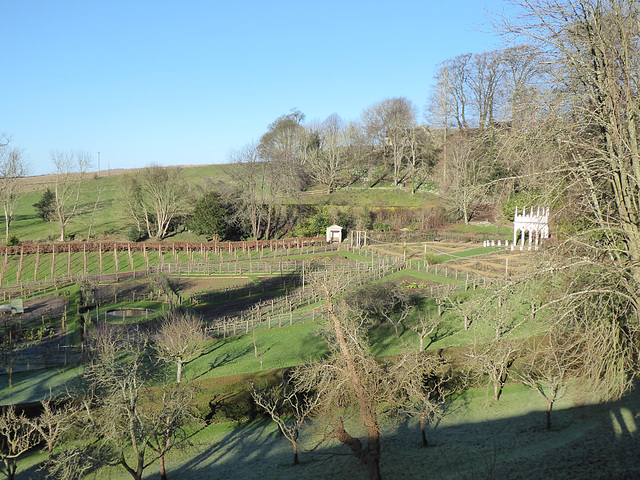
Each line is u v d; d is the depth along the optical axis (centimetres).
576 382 2725
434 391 3312
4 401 3553
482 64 7281
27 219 10544
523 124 1956
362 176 13275
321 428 3025
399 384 2631
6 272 7981
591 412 2744
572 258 1953
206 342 4609
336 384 2566
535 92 1967
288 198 11506
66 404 3192
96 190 12425
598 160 1980
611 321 2105
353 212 10600
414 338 4209
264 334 4659
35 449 3064
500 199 2192
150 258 8756
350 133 14675
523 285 2100
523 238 7038
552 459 2355
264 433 3089
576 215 2162
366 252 8206
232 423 3256
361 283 5641
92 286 7025
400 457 2634
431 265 6662
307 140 14162
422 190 11794
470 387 3412
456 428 2894
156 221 10050
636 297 1908
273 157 11181
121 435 2614
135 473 2494
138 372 3488
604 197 2141
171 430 2681
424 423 2941
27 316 5959
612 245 1994
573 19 1934
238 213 9756
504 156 2088
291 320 4859
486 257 6862
